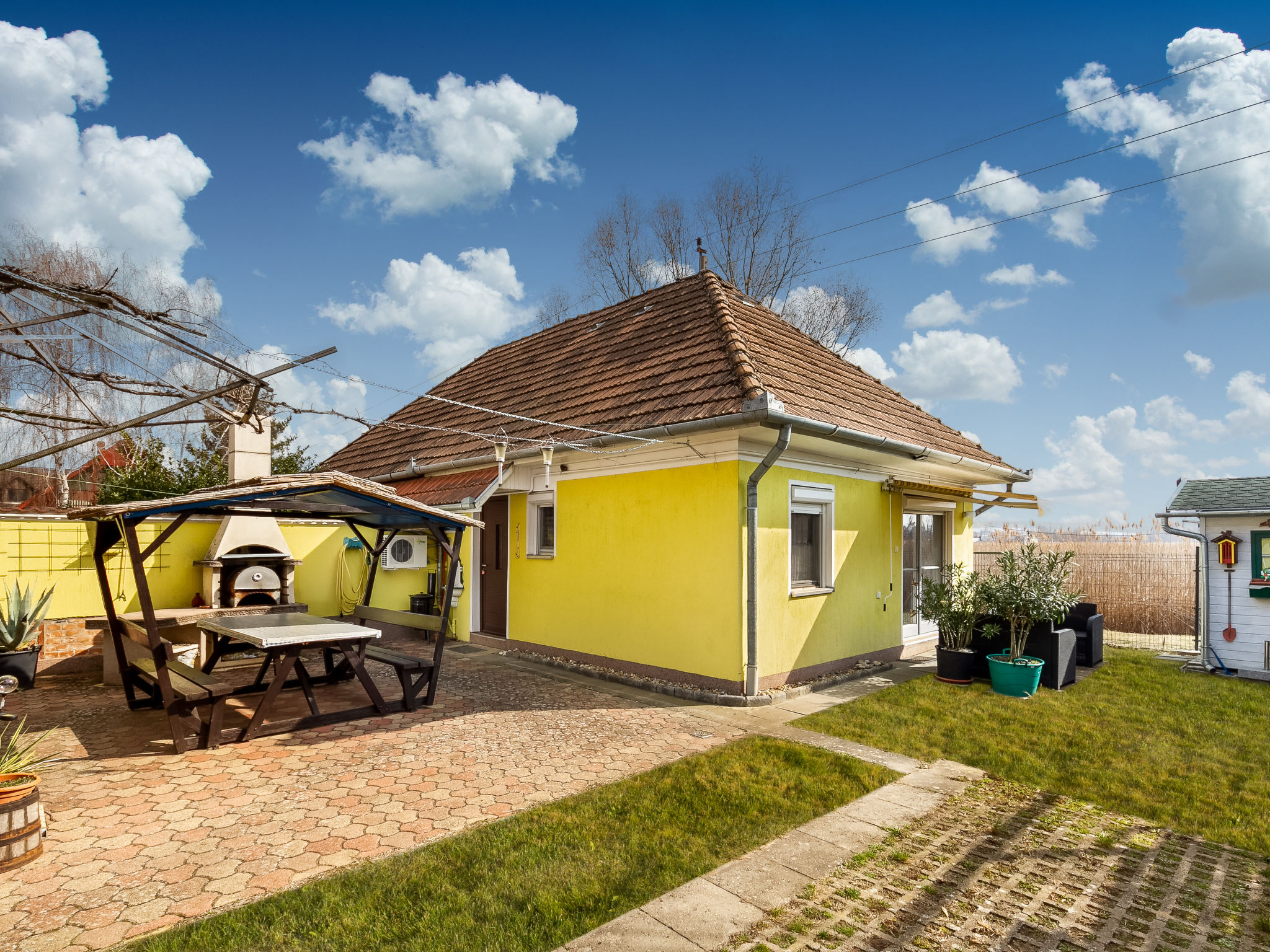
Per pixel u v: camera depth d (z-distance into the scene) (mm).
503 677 8844
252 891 3539
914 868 3922
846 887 3684
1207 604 9875
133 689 7961
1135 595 15992
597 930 3229
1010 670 8055
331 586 13016
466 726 6637
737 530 7676
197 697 5848
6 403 7191
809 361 10938
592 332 13023
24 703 7578
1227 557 9680
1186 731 6668
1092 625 9992
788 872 3842
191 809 4598
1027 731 6660
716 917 3354
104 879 3645
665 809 4684
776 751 5902
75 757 5688
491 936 3164
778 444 7250
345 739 6207
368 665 9727
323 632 6715
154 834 4211
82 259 8023
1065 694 8188
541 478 10250
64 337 4961
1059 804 4918
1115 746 6234
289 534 12508
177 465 15672
